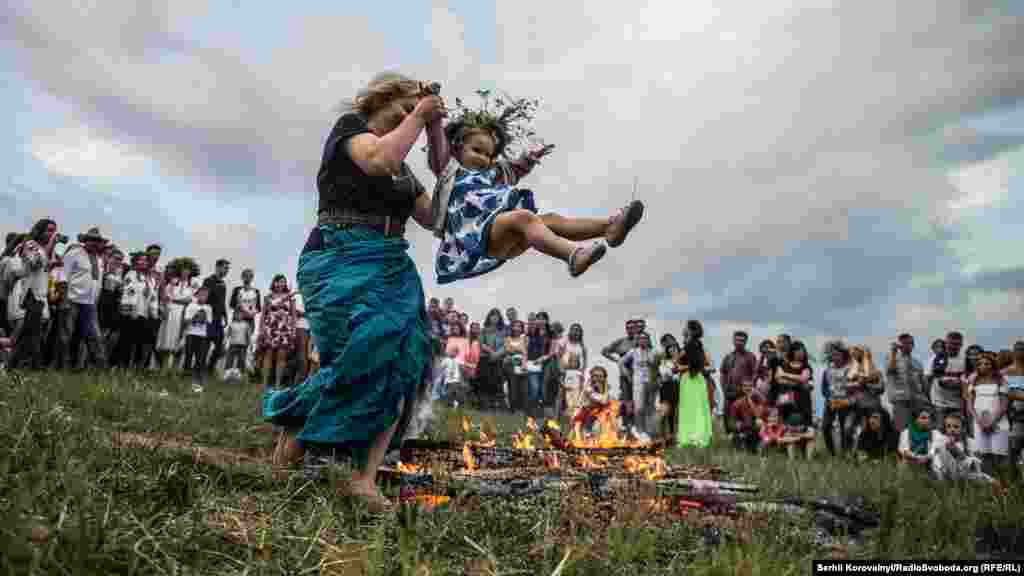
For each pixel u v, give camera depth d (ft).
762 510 12.12
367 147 11.68
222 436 17.98
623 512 10.25
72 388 20.84
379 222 12.03
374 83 12.68
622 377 42.68
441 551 8.62
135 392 22.88
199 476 9.96
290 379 42.37
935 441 26.71
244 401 27.76
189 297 43.32
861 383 37.91
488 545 8.61
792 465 27.09
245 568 7.16
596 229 11.76
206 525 8.23
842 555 10.34
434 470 12.03
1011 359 29.30
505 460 15.52
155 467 10.00
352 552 7.91
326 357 11.66
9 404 11.48
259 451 16.57
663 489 13.12
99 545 6.75
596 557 8.54
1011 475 22.31
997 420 28.55
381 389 11.39
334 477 10.80
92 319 34.63
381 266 11.84
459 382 50.14
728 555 8.72
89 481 8.40
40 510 7.16
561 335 51.52
